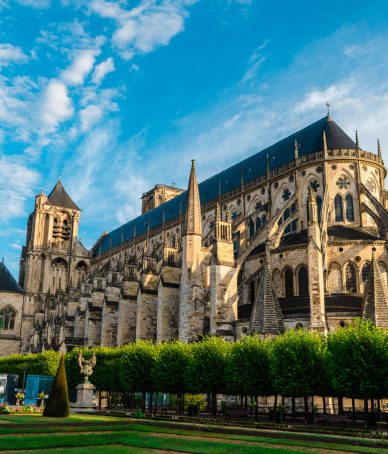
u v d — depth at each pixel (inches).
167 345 2647.6
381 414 2111.2
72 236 6668.3
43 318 5708.7
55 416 1982.0
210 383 2306.8
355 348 1859.0
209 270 3344.0
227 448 1263.5
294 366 1990.7
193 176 3503.9
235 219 4094.5
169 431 1641.2
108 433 1547.7
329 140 3732.8
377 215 3358.8
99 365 3191.4
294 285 3129.9
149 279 3998.5
